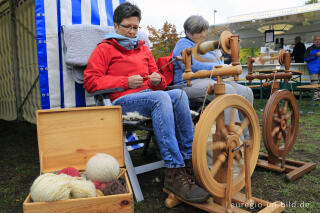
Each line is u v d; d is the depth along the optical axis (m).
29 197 1.10
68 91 2.44
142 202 1.67
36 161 2.56
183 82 2.25
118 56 1.88
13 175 2.22
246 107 1.43
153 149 2.92
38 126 1.41
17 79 4.14
